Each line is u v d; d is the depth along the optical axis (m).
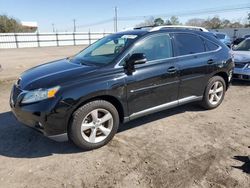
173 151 3.64
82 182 2.96
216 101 5.41
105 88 3.56
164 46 4.34
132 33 4.36
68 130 3.48
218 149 3.69
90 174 3.12
